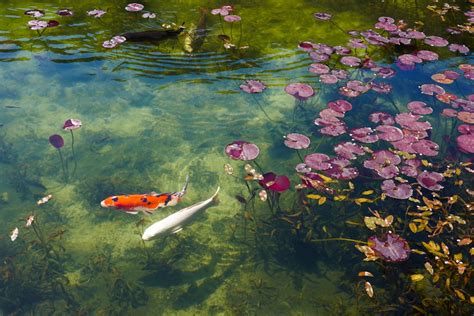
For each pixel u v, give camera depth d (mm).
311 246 2740
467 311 2408
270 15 4453
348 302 2527
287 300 2551
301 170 2891
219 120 3443
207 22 4277
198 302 2547
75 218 2859
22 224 2805
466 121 3232
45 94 3547
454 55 4020
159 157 3211
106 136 3314
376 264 2646
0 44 3859
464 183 2955
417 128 3160
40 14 4145
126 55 3879
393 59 3936
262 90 3453
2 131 3275
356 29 4277
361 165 3066
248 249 2756
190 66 3805
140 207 2643
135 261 2693
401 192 2770
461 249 2645
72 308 2482
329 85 3699
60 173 3076
